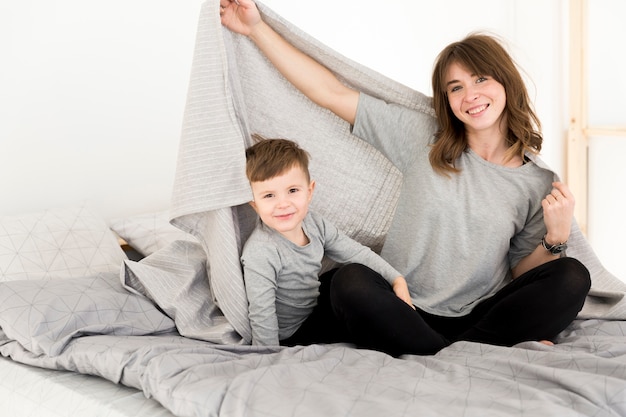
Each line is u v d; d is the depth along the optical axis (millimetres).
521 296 1564
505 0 3789
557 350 1444
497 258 1773
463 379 1300
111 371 1462
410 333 1518
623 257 3342
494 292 1816
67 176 2396
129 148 2541
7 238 2033
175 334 1762
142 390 1424
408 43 3463
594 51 3422
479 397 1185
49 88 2338
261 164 1616
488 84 1756
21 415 1532
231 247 1677
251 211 1800
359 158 1989
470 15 3684
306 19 3070
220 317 1802
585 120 3531
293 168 1629
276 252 1652
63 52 2359
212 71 1726
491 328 1585
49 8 2322
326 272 1794
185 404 1241
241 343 1665
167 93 2629
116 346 1518
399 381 1273
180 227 1751
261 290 1621
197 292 1831
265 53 1859
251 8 1765
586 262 1905
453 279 1779
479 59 1753
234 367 1397
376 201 2010
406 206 1853
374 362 1424
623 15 3211
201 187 1688
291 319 1733
